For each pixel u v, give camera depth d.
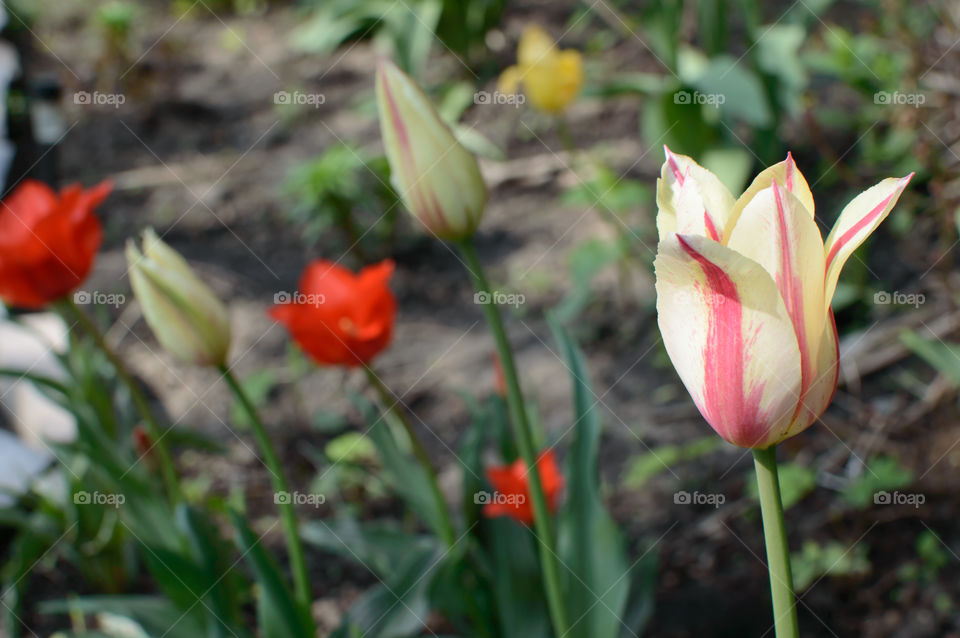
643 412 2.97
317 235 4.00
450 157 1.30
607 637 1.71
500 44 5.25
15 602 2.28
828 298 0.78
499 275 3.69
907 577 2.26
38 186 1.87
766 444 0.80
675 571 2.38
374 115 4.81
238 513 1.56
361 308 1.71
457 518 2.56
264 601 1.57
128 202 4.39
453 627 2.24
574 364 1.71
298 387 3.25
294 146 4.67
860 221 0.77
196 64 5.61
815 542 2.40
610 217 3.37
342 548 2.04
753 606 2.25
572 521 1.73
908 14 3.47
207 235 4.12
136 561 2.52
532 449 1.48
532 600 1.86
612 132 4.42
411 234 3.99
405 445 2.93
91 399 2.33
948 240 2.83
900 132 3.21
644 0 5.18
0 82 4.46
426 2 4.77
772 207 0.73
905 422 2.62
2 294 1.80
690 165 0.82
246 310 3.64
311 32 5.36
